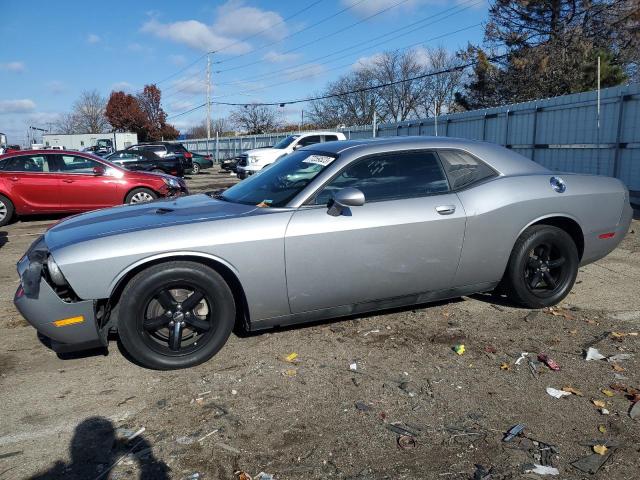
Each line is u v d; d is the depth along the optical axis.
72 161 11.17
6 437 3.00
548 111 14.64
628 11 27.17
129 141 56.91
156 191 11.57
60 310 3.47
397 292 4.24
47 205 10.95
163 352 3.72
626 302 5.02
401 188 4.22
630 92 11.62
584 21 28.30
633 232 8.37
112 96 70.00
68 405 3.33
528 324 4.48
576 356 3.88
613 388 3.41
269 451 2.83
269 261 3.79
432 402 3.28
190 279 3.66
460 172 4.45
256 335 4.32
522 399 3.30
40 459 2.80
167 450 2.85
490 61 30.70
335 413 3.17
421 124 22.30
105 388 3.53
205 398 3.37
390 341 4.17
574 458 2.72
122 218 4.00
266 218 3.83
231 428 3.04
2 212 10.72
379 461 2.72
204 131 92.31
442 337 4.24
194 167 31.41
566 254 4.75
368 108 57.75
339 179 4.09
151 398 3.39
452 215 4.23
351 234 3.95
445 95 55.38
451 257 4.29
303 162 4.44
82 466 2.73
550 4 28.38
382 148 4.28
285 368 3.75
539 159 15.16
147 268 3.61
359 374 3.65
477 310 4.82
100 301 3.63
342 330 4.39
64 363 3.93
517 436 2.92
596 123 12.80
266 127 71.12
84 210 11.21
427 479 2.58
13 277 6.57
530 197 4.51
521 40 29.50
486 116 17.92
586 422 3.04
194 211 4.05
